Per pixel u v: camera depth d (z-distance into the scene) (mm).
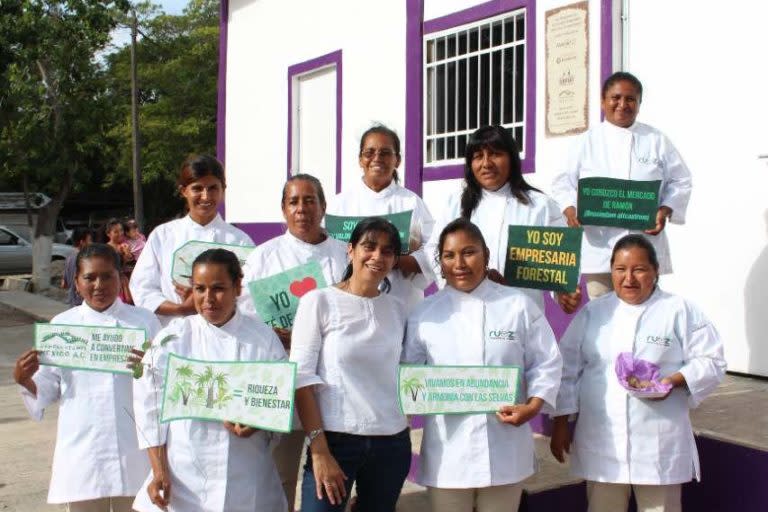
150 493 3305
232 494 3293
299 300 3732
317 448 3199
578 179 4645
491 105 7137
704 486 4203
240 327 3453
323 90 9461
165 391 3297
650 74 6082
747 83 5508
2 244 22344
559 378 3424
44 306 15148
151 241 4359
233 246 4184
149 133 29375
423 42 7797
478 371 3320
